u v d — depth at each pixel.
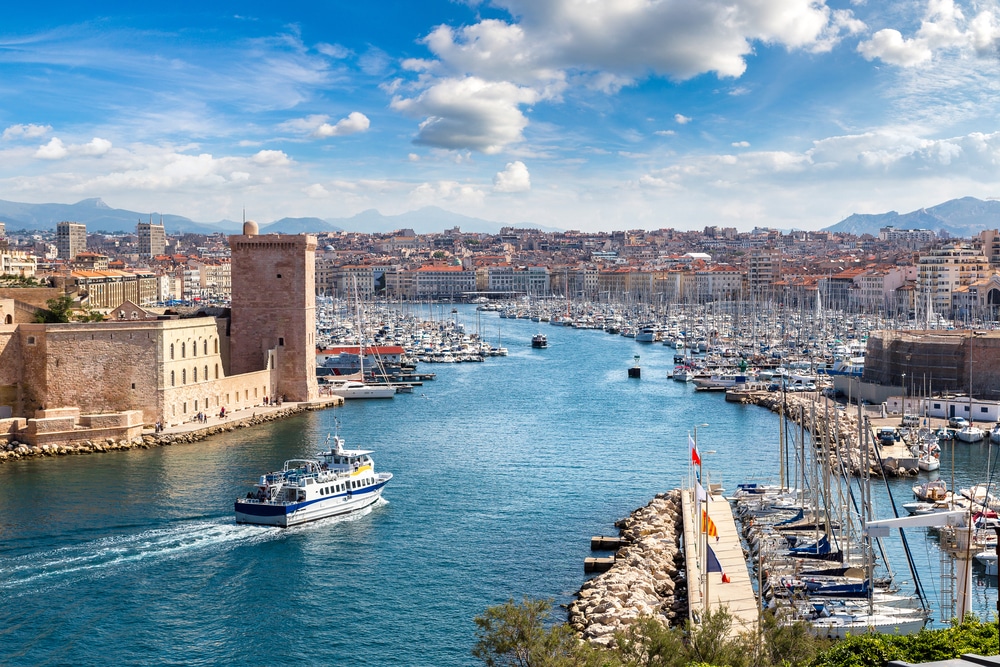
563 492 118.06
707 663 55.19
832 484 123.50
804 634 59.69
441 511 108.75
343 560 91.25
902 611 74.19
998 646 49.69
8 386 143.62
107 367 146.88
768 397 194.50
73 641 72.62
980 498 110.12
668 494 114.00
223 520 102.81
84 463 130.00
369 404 192.75
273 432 156.38
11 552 91.75
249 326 181.75
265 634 74.44
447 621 77.25
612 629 72.06
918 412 168.50
